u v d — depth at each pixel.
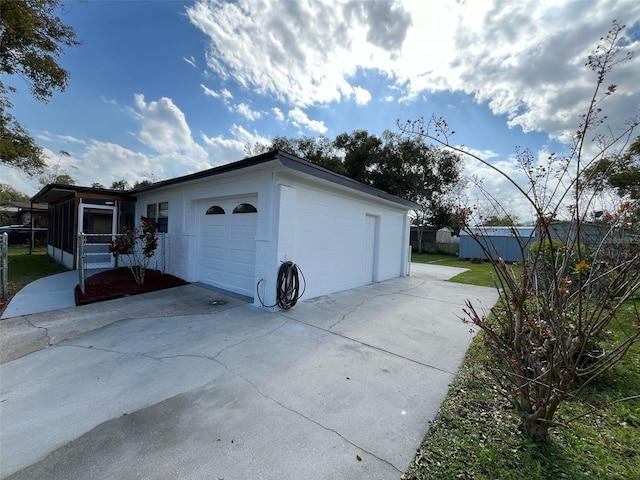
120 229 9.55
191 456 1.78
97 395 2.45
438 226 23.92
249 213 5.80
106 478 1.61
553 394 1.91
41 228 18.23
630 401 2.48
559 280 1.78
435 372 2.98
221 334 3.88
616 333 3.82
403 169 22.80
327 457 1.80
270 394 2.51
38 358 3.14
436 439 1.98
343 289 7.02
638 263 1.66
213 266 6.78
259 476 1.64
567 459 1.80
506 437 1.99
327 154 25.86
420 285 8.13
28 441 1.89
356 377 2.84
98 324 4.22
